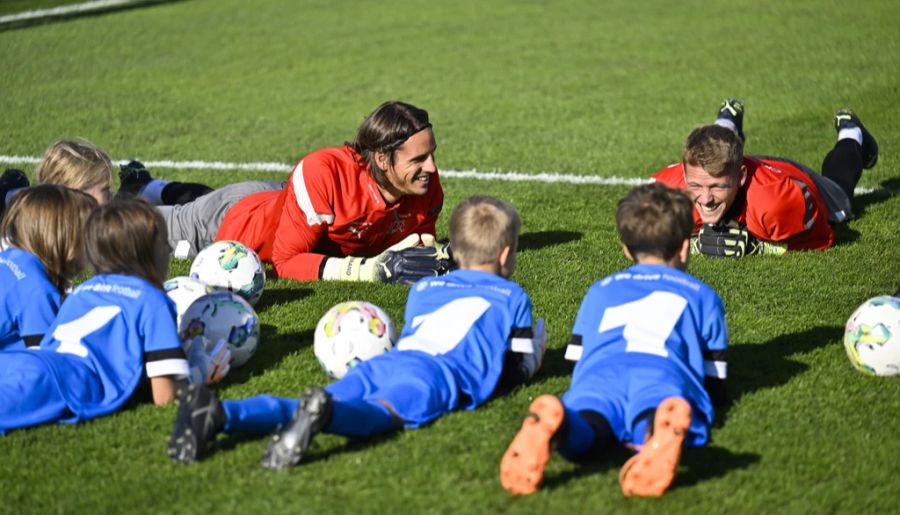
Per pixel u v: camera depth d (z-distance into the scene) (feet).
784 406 24.07
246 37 98.02
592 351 22.74
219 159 56.08
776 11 100.22
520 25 100.37
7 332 25.67
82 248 26.23
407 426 22.77
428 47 90.68
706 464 21.40
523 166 52.90
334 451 21.99
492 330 23.80
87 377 23.82
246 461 21.61
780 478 20.76
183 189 41.06
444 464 21.31
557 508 19.67
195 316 26.94
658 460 19.11
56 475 21.47
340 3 118.42
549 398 19.42
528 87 73.61
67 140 32.50
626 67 79.05
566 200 45.96
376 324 25.84
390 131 32.78
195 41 96.48
